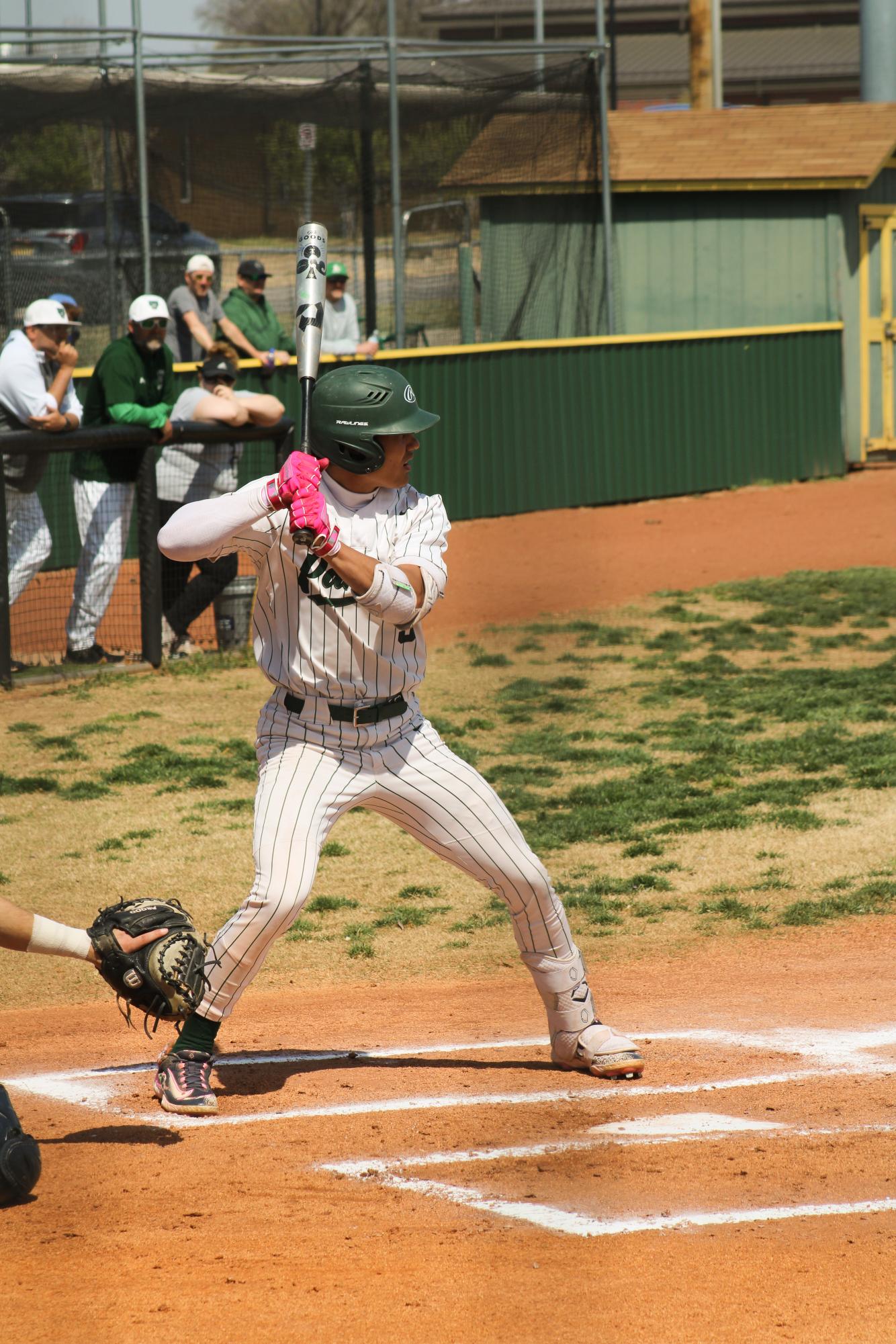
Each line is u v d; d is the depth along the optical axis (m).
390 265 64.81
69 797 28.95
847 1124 14.29
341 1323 10.15
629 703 34.97
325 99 60.06
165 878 24.62
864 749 30.62
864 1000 18.56
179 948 13.52
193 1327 10.08
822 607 44.28
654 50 178.00
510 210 63.12
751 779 29.25
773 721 33.25
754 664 38.50
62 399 35.00
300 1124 14.48
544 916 15.39
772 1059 16.38
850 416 70.31
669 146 68.00
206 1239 11.64
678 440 63.88
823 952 20.78
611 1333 9.99
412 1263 11.17
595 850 25.70
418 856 26.53
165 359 36.66
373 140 61.44
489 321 63.84
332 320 54.00
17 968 22.05
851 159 65.94
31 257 59.09
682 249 67.75
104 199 57.38
